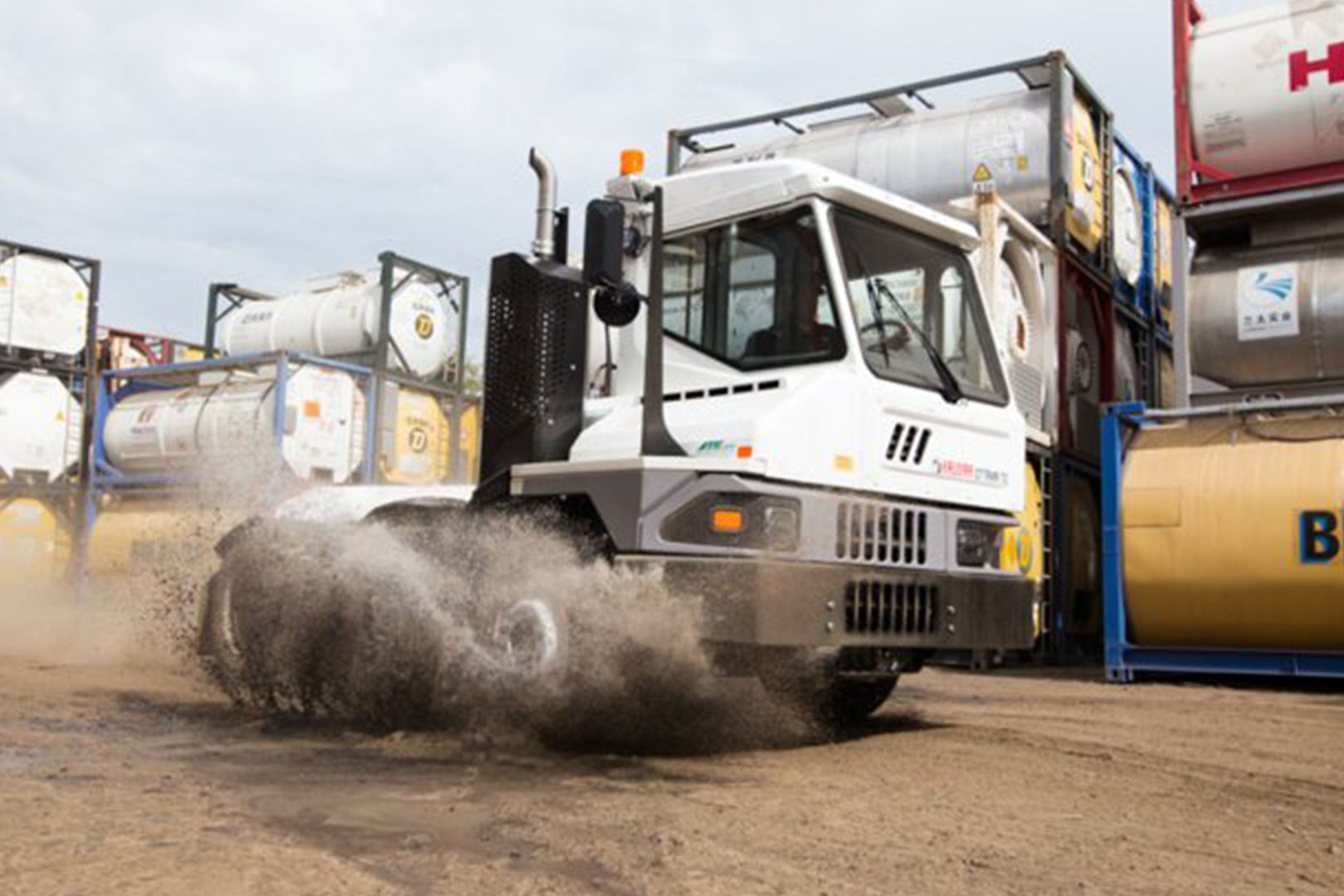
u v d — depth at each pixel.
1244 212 10.46
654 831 3.89
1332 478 9.18
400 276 15.41
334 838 3.75
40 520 16.02
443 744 5.68
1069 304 13.38
